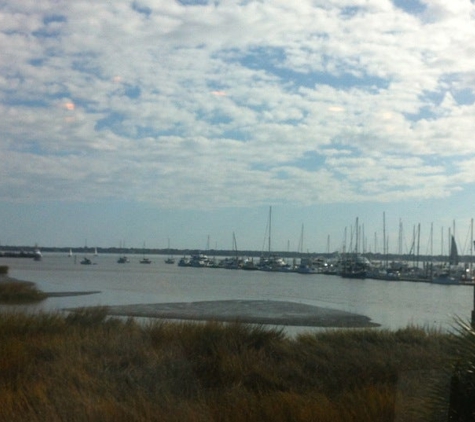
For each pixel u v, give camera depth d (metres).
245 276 103.06
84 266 139.12
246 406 9.59
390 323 29.52
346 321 29.61
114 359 12.75
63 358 12.52
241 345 14.62
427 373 9.69
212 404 9.84
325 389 11.34
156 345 14.50
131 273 103.50
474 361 8.12
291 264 142.00
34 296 42.31
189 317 29.88
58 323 17.64
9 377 11.37
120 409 9.07
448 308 41.66
